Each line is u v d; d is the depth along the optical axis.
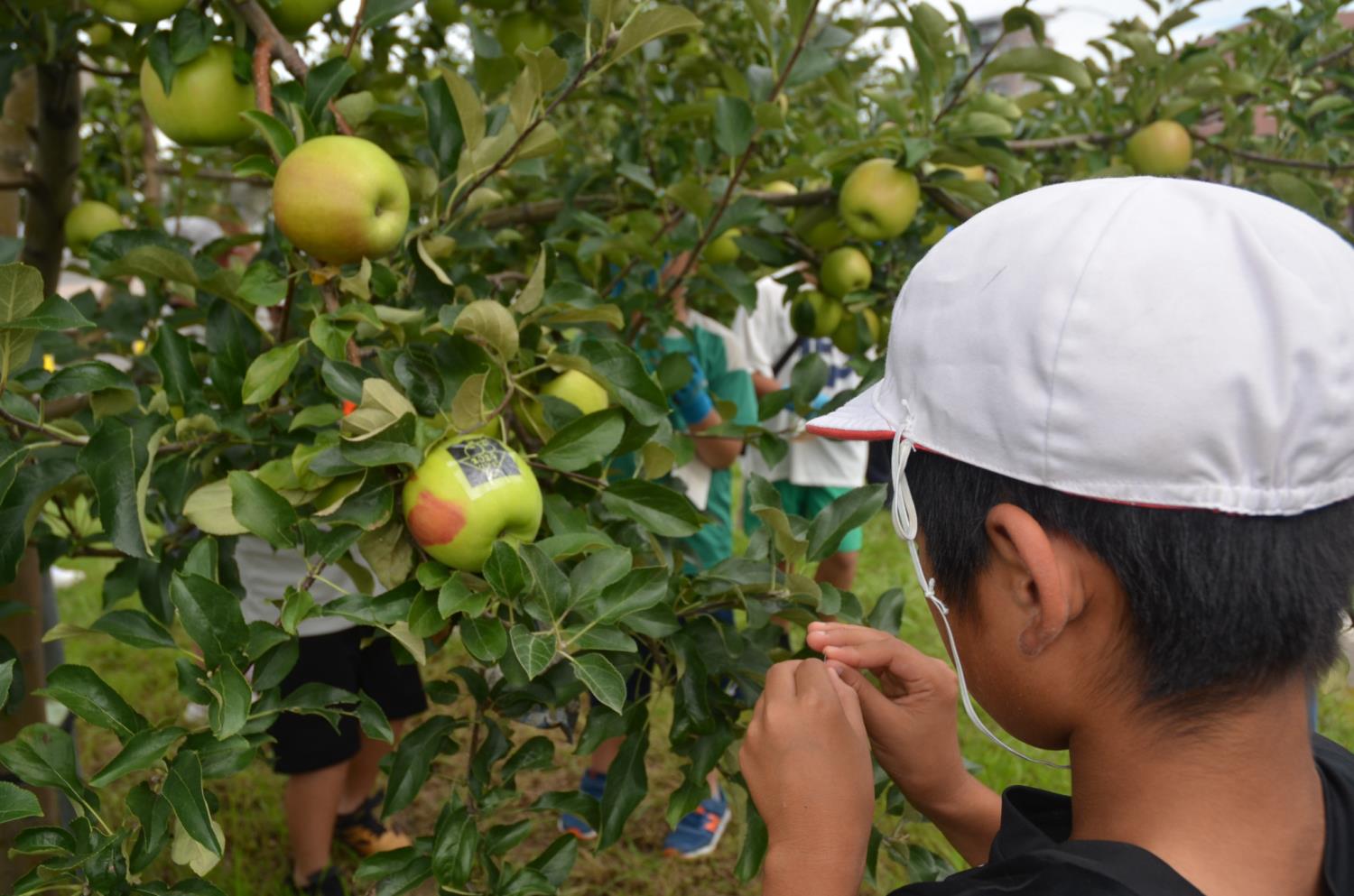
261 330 1.52
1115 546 0.67
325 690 1.17
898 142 1.99
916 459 0.81
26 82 2.22
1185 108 2.38
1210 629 0.65
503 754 1.39
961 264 0.77
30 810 1.01
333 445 1.20
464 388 1.24
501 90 2.23
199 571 1.15
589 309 1.42
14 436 1.32
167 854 2.82
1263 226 0.68
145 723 1.12
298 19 1.58
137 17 1.50
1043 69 2.04
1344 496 0.67
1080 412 0.67
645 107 2.61
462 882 1.28
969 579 0.76
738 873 1.31
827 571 3.87
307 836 2.57
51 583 2.58
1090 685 0.72
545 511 1.38
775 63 2.00
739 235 2.26
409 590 1.23
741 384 3.05
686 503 1.37
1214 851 0.68
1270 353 0.64
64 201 2.18
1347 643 0.95
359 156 1.36
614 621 1.17
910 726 1.14
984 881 0.73
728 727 1.39
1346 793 0.78
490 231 2.40
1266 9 2.46
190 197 3.65
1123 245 0.68
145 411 1.41
